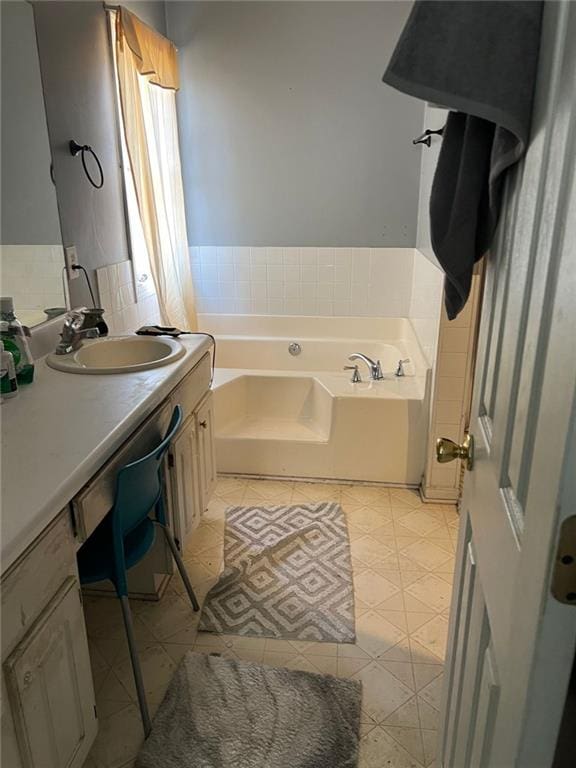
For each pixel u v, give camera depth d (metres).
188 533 2.10
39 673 1.05
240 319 3.65
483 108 0.65
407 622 1.90
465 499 1.09
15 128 1.86
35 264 1.99
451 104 0.66
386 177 3.34
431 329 2.65
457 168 0.84
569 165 0.51
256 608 1.96
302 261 3.54
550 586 0.51
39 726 1.06
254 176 3.42
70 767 1.19
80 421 1.41
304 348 3.54
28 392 1.62
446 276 0.91
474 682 0.89
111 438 1.33
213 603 1.99
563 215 0.53
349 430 2.78
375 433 2.77
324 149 3.33
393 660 1.75
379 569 2.18
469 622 0.98
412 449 2.77
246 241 3.54
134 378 1.73
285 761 1.41
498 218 0.84
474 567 0.96
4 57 1.79
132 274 2.78
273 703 1.58
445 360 2.50
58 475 1.15
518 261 0.72
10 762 0.99
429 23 0.66
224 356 3.60
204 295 3.66
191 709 1.56
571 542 0.48
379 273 3.51
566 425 0.48
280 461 2.88
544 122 0.60
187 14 3.17
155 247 2.78
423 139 2.88
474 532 0.97
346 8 3.10
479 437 0.95
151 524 1.71
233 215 3.50
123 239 2.68
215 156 3.41
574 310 0.48
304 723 1.52
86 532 1.23
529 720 0.55
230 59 3.23
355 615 1.94
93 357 2.03
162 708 1.56
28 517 1.01
